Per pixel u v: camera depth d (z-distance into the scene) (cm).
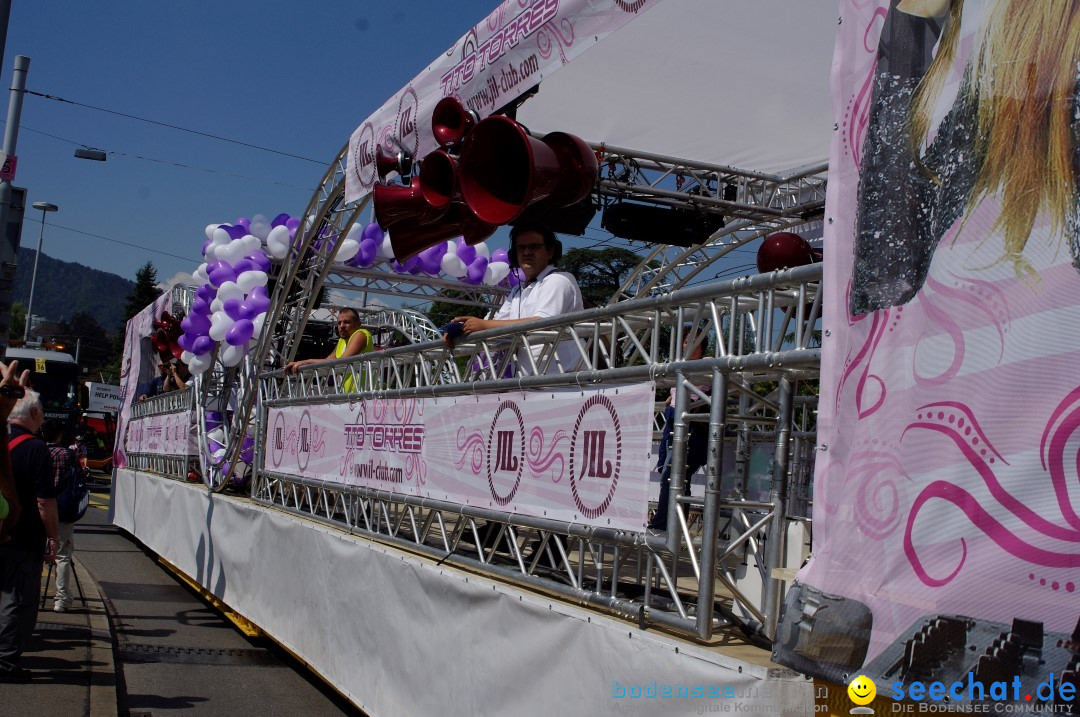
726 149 684
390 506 571
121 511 1505
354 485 577
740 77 543
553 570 391
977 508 193
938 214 212
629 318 362
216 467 923
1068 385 178
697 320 325
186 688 625
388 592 486
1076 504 174
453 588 419
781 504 294
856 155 240
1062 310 180
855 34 246
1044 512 180
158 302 1473
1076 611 172
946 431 202
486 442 422
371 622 505
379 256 997
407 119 583
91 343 8856
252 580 736
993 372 193
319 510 670
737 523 393
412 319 1405
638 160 709
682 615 301
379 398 550
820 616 228
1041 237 186
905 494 210
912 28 227
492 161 470
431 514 485
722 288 300
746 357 280
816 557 235
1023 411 186
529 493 384
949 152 211
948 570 198
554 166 438
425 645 440
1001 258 194
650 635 298
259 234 990
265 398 813
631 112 611
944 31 217
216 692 620
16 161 836
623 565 525
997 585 187
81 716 494
